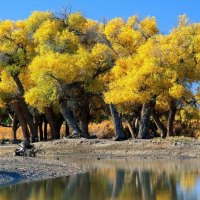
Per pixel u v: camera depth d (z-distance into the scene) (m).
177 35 61.22
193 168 40.12
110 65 64.94
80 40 68.44
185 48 60.47
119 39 65.94
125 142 57.81
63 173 36.75
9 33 68.75
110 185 30.61
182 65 59.25
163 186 29.81
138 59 60.78
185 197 25.94
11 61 68.62
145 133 62.56
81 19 67.69
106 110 76.06
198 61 60.09
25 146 56.53
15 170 36.19
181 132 81.38
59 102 64.62
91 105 75.31
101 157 54.22
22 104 70.12
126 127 84.31
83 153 58.44
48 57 61.38
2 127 100.12
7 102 71.12
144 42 65.69
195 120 81.12
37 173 35.81
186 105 68.50
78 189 29.02
